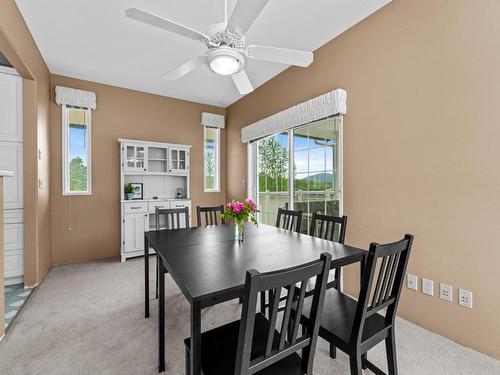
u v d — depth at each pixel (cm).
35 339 177
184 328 192
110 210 376
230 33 153
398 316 207
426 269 189
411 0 195
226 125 481
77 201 353
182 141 438
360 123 234
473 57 164
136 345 172
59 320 202
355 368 111
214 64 170
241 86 218
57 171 339
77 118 358
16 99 265
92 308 222
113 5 214
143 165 382
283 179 346
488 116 158
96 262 351
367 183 229
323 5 212
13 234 267
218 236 204
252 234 212
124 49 281
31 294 250
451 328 176
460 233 171
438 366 151
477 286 164
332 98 246
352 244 242
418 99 192
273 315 87
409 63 197
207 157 475
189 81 366
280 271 82
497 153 155
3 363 154
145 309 208
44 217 301
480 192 162
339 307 143
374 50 221
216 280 113
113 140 379
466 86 167
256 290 78
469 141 167
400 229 205
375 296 116
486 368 149
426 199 189
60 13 223
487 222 160
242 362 81
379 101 218
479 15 161
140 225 368
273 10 217
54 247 338
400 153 204
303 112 283
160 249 164
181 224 400
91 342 175
